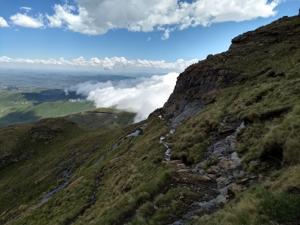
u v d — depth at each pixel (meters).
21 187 98.44
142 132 70.00
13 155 153.38
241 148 23.50
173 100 75.88
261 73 50.72
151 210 18.39
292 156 16.33
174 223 16.28
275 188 13.27
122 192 28.67
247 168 19.83
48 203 47.69
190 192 18.83
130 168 35.50
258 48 66.75
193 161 26.36
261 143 20.73
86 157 96.06
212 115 36.03
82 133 179.88
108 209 23.34
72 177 72.50
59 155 120.62
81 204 37.06
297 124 18.55
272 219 10.92
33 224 42.06
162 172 23.05
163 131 51.62
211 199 17.92
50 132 176.50
